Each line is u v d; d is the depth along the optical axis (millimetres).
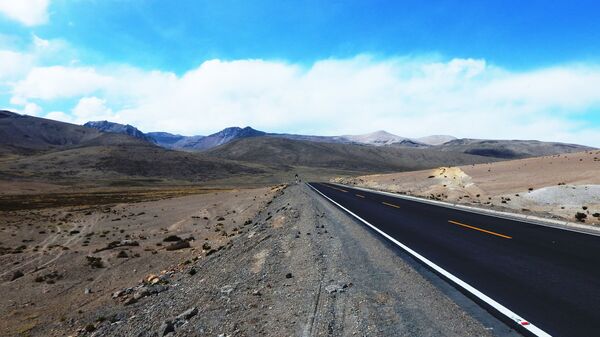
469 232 13234
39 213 38375
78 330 9047
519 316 5539
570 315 5559
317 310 5969
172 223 29016
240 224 24875
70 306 12102
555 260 8984
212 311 6980
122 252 18734
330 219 17312
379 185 52031
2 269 16938
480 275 7730
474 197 28703
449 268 8297
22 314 11656
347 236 12523
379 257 9289
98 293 13500
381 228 14297
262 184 146875
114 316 9227
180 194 79812
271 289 7656
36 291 14031
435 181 41469
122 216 33594
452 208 22062
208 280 10086
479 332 4992
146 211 36531
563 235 12508
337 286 6973
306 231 14203
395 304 6047
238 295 7672
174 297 9406
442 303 6047
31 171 141750
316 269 8359
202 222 28266
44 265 17547
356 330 5125
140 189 111375
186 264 14695
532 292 6605
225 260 12242
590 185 23703
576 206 20234
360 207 22859
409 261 8984
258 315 6254
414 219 16953
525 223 15500
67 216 35469
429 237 12281
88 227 28703
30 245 22656
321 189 45375
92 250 20453
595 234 12695
